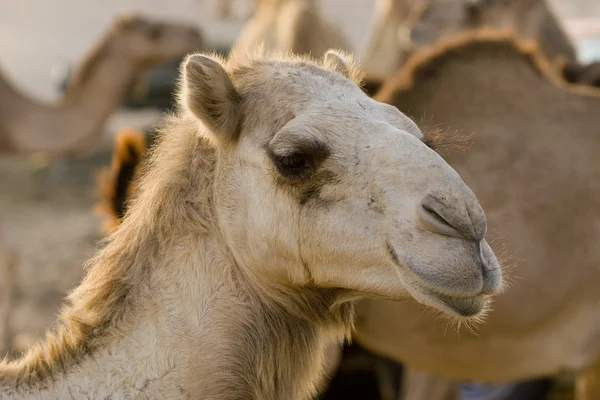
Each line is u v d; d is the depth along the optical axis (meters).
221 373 4.44
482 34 7.45
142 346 4.40
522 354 6.98
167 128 4.98
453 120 7.07
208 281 4.53
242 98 4.67
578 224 6.89
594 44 18.00
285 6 12.37
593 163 7.05
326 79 4.68
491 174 6.86
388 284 4.28
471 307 4.12
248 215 4.55
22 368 4.41
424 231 4.11
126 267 4.52
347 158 4.35
